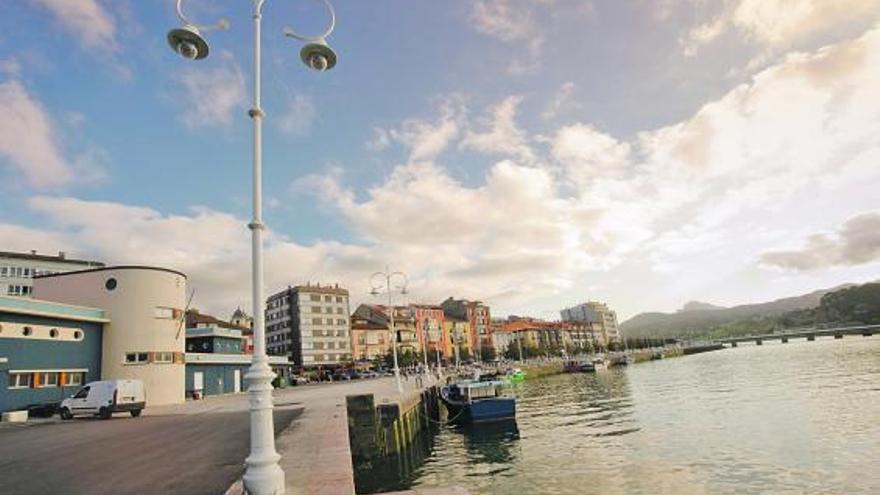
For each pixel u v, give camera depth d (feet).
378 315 441.68
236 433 60.08
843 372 196.03
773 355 406.41
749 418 106.73
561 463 79.15
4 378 106.52
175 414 97.40
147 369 134.51
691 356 541.34
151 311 137.90
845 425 91.50
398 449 87.30
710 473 66.95
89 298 137.28
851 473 62.75
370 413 84.64
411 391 127.13
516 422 126.41
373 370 368.27
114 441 57.67
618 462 76.59
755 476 64.23
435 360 443.32
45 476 37.70
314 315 386.93
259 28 30.99
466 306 506.89
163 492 31.14
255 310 27.07
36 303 114.01
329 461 37.63
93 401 95.55
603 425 113.29
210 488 31.83
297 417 72.49
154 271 140.26
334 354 388.16
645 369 341.62
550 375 357.20
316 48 32.50
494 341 521.24
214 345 198.49
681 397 155.74
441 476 77.10
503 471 77.30
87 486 33.63
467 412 127.65
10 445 58.29
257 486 24.73
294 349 382.22
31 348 113.39
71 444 56.85
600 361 380.78
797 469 66.03
